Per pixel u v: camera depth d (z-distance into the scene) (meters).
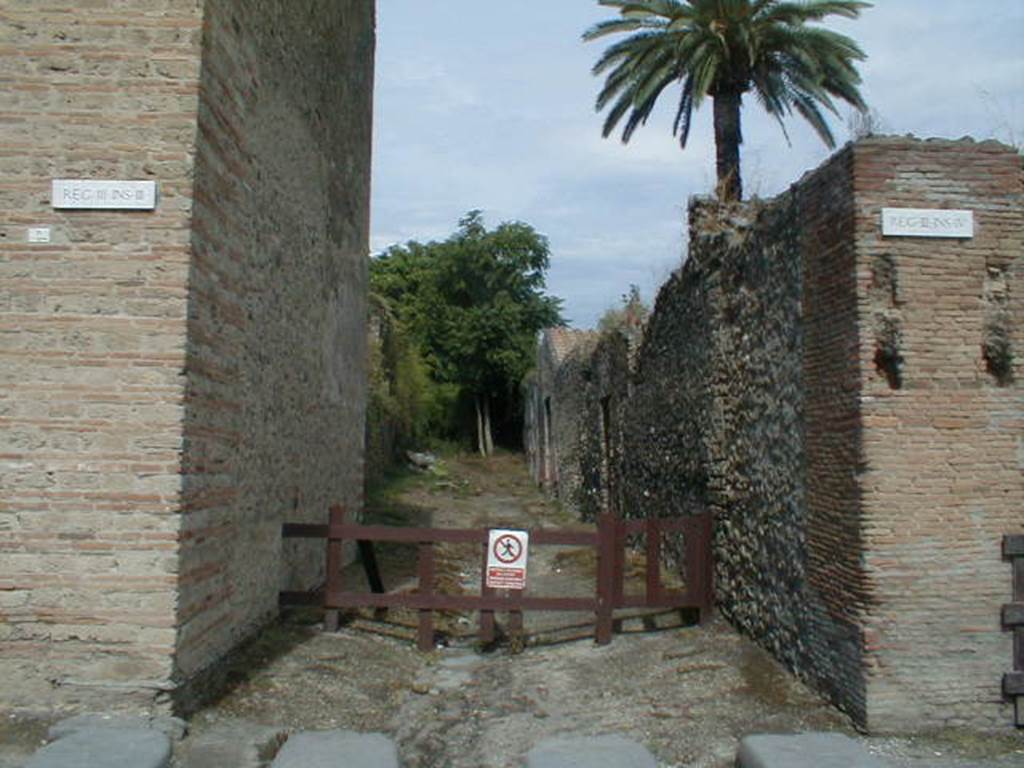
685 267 11.52
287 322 9.70
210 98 6.96
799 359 7.71
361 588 11.70
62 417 6.46
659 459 13.30
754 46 19.33
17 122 6.57
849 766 5.41
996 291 6.75
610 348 17.45
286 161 9.49
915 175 6.69
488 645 9.16
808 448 7.48
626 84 20.53
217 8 7.09
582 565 13.84
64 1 6.64
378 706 7.43
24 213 6.54
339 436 12.59
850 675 6.63
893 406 6.55
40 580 6.38
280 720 6.85
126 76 6.64
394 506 20.86
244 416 8.09
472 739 6.81
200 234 6.80
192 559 6.72
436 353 40.84
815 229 7.39
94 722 6.16
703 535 9.70
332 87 11.66
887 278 6.67
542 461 29.89
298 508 10.29
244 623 8.16
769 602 8.33
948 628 6.45
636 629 9.62
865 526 6.47
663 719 6.94
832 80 20.11
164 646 6.36
